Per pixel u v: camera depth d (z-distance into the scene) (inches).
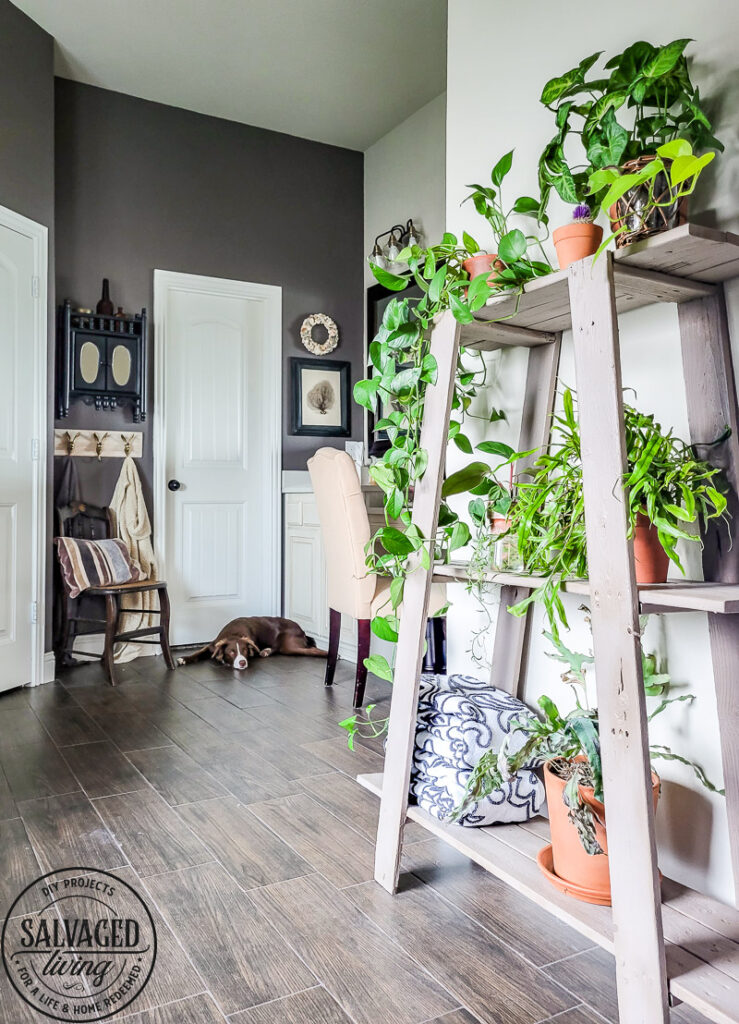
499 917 57.6
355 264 192.1
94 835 71.8
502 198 74.0
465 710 64.5
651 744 59.3
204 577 172.9
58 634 150.0
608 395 44.9
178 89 161.3
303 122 176.7
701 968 42.3
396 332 62.6
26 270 133.4
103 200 159.8
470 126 78.4
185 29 139.9
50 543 139.9
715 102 53.7
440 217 164.4
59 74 154.6
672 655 57.6
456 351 59.7
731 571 52.1
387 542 60.8
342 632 156.3
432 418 61.0
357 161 192.5
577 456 55.8
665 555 51.3
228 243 174.4
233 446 176.6
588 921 46.3
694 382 54.9
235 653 149.5
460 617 81.7
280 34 141.8
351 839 71.4
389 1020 45.6
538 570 58.6
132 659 157.6
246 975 50.0
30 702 121.6
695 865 55.6
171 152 167.9
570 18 66.4
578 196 56.0
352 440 188.7
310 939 54.3
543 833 60.2
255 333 179.8
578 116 65.6
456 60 80.6
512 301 57.4
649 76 49.9
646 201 48.0
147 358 163.5
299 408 182.5
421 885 62.6
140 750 97.2
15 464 130.3
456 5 80.7
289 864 66.1
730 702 52.4
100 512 155.6
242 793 82.7
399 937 54.6
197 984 49.0
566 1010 46.6
